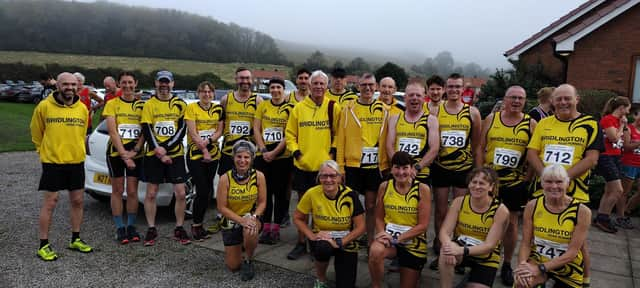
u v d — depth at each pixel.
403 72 29.36
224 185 4.23
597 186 6.53
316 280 3.97
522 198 4.09
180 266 4.35
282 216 5.07
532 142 3.96
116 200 5.02
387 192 3.84
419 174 4.18
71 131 4.47
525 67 12.84
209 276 4.13
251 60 122.88
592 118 3.71
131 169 4.97
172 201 5.59
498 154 4.14
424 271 4.30
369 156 4.44
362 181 4.53
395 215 3.78
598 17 10.02
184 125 5.12
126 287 3.86
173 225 5.61
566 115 3.77
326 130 4.57
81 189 4.63
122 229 5.03
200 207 5.01
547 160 3.81
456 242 3.67
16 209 6.15
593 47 10.31
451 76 4.40
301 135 4.60
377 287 3.75
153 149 4.92
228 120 5.31
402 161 3.65
